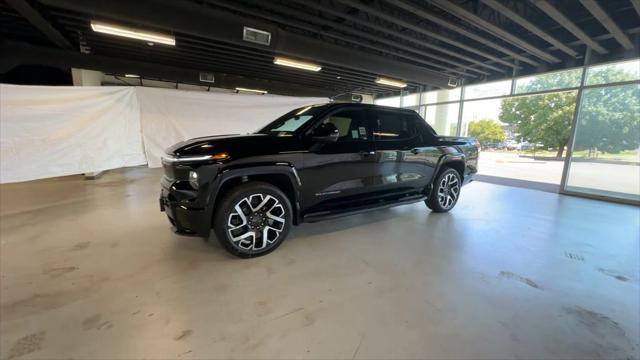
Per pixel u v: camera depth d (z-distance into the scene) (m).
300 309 1.86
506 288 2.17
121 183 5.81
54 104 4.96
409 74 7.17
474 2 4.20
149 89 6.18
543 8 3.89
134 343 1.53
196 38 5.41
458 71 7.65
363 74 8.42
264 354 1.48
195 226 2.35
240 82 9.38
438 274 2.37
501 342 1.60
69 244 2.80
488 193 5.84
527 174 8.62
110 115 5.70
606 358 1.50
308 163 2.72
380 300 1.98
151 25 4.01
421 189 3.83
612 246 3.06
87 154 5.42
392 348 1.54
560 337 1.65
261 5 4.11
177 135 6.62
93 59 6.55
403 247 2.91
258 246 2.61
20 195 4.74
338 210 3.00
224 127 7.10
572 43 5.43
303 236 3.18
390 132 3.42
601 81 5.66
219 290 2.06
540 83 6.72
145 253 2.64
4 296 1.93
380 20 4.69
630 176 5.34
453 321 1.77
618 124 5.49
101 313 1.78
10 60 5.71
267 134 2.99
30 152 4.75
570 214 4.36
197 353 1.47
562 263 2.63
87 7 3.54
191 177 2.30
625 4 4.25
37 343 1.51
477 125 9.98
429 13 4.16
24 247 2.72
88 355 1.44
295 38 5.14
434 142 3.84
